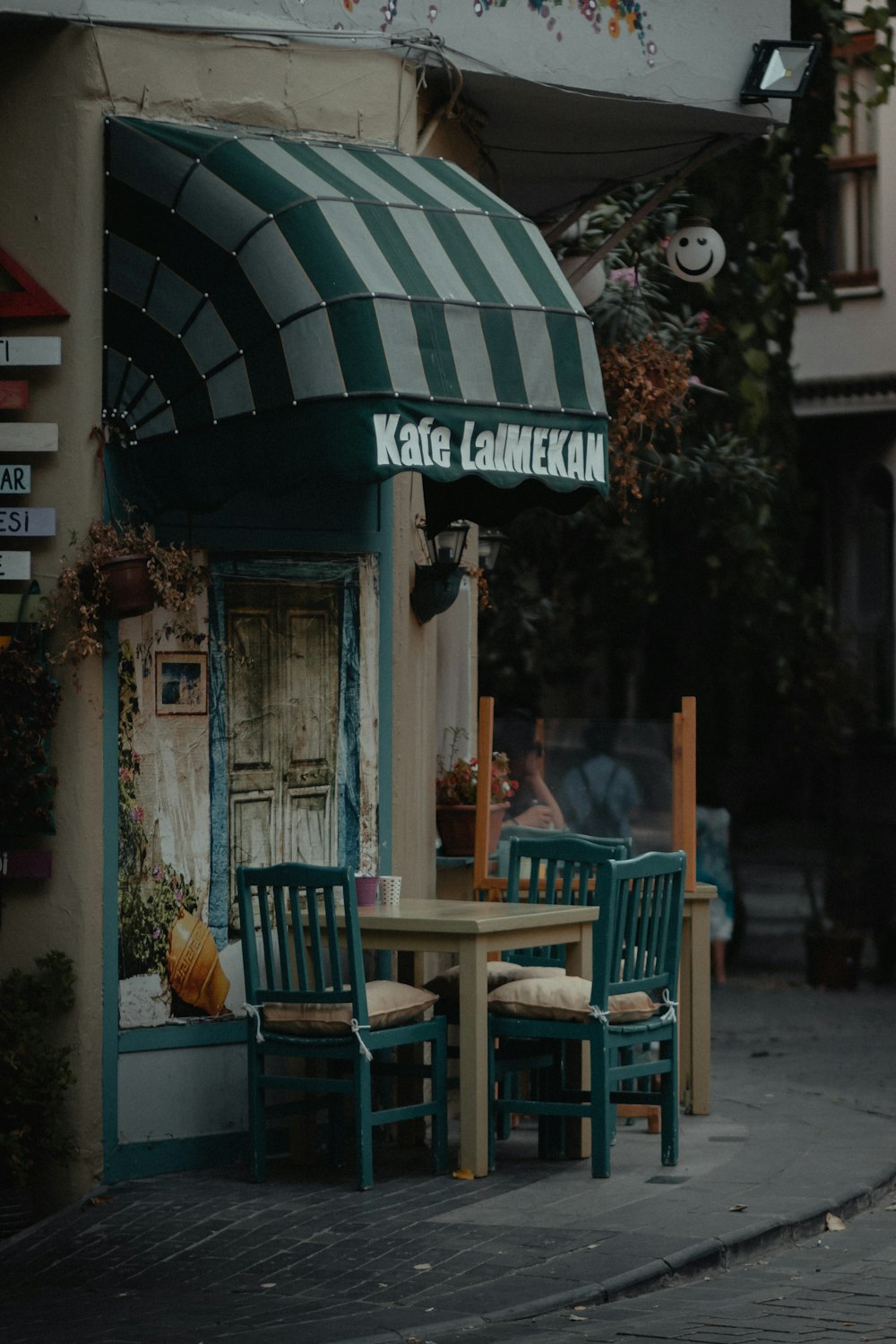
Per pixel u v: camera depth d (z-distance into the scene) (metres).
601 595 20.25
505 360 9.05
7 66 9.33
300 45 9.91
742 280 17.09
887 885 19.75
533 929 9.68
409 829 10.76
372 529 10.35
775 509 19.41
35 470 9.27
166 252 9.12
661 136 12.32
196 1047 9.68
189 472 9.15
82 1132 9.23
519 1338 7.15
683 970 11.30
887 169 26.92
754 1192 9.16
